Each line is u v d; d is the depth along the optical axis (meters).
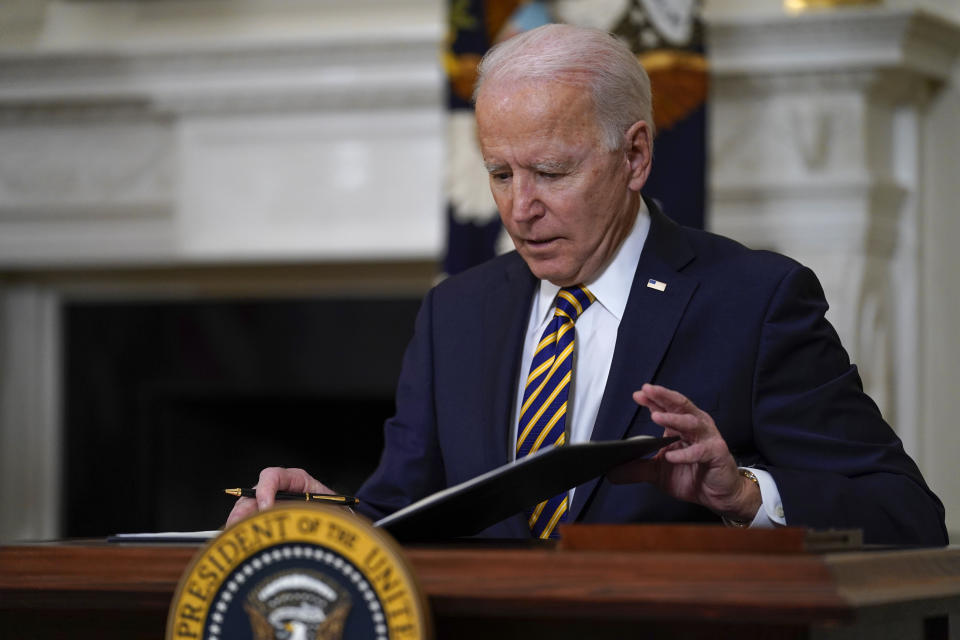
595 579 3.46
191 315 16.80
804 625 3.47
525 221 5.52
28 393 17.05
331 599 3.42
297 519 3.46
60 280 17.02
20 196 15.78
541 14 13.14
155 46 14.71
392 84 14.41
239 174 15.13
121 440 17.02
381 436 16.77
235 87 14.79
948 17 13.77
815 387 5.59
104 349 17.03
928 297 13.95
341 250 14.89
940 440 13.82
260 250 15.08
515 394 5.81
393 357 16.20
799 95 13.67
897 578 3.88
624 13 12.90
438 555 3.59
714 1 14.15
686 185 12.62
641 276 5.76
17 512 16.98
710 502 4.92
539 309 6.03
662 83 12.74
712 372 5.56
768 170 13.72
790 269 5.75
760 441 5.52
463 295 6.32
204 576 3.49
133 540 4.48
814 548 3.96
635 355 5.55
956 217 13.84
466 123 13.24
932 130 13.98
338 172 14.89
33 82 15.28
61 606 3.94
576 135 5.42
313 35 15.05
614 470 4.89
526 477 4.08
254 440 17.02
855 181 13.44
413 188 14.70
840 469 5.41
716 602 3.35
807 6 13.48
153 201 15.43
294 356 16.47
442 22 14.84
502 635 3.68
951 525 13.68
